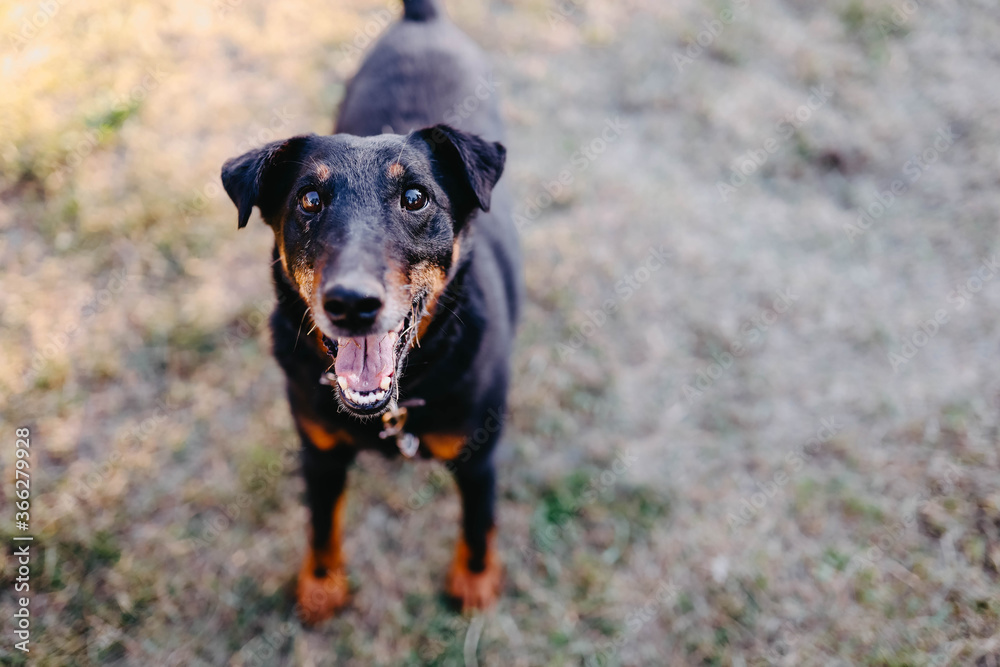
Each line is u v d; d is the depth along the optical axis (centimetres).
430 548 79
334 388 60
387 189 58
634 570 78
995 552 76
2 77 99
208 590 75
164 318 88
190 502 79
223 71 108
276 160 61
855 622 74
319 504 69
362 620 75
